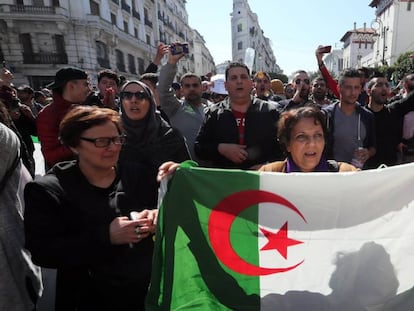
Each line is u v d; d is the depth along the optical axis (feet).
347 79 8.14
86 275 4.32
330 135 8.40
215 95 24.76
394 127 9.86
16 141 4.82
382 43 120.88
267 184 4.36
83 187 4.23
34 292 5.11
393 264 4.21
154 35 110.01
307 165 4.87
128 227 3.86
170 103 9.78
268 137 7.42
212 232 4.41
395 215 4.22
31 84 63.82
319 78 12.51
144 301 4.38
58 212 4.01
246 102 7.67
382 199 4.24
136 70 93.81
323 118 4.88
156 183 4.92
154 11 109.09
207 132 7.95
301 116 4.78
